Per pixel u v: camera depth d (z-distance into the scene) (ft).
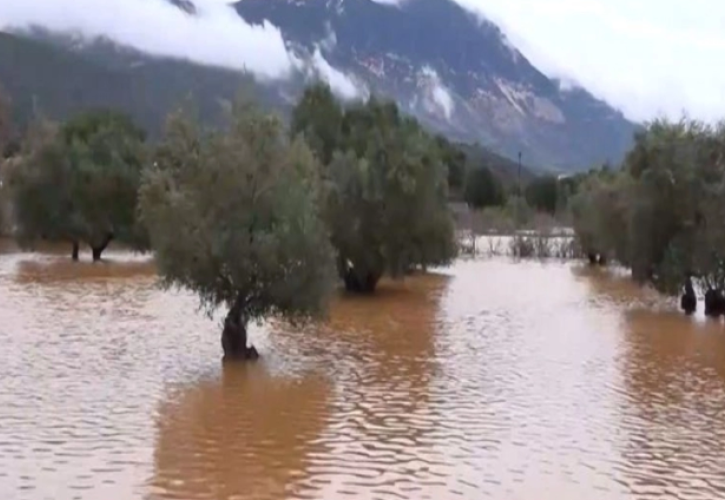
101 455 48.44
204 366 73.72
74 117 214.90
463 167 351.25
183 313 104.22
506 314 113.91
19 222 184.85
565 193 347.77
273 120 77.66
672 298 135.23
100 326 93.50
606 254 177.17
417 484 44.91
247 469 46.57
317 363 76.59
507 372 74.13
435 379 70.69
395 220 133.80
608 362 79.61
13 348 79.56
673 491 44.83
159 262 76.23
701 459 50.14
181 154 77.36
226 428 54.54
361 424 56.29
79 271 158.61
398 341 89.66
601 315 114.32
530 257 232.53
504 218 296.92
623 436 54.70
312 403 61.46
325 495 42.91
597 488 45.06
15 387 64.18
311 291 76.64
